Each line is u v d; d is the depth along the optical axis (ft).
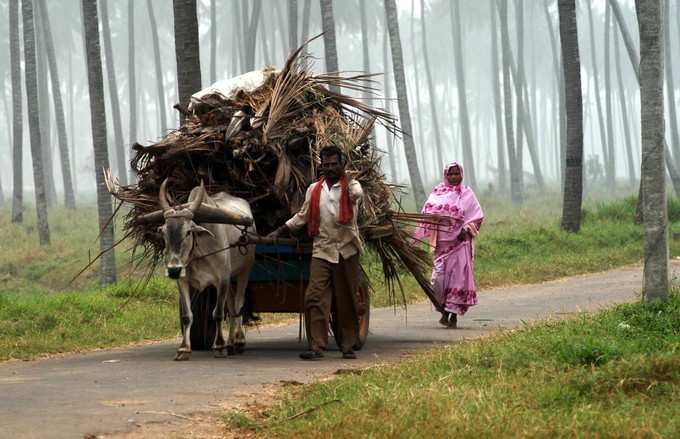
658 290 98.53
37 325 123.65
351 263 93.71
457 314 132.46
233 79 105.70
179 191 100.17
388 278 112.98
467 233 123.44
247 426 61.11
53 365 95.76
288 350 104.63
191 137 97.71
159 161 98.68
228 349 99.14
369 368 82.64
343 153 99.09
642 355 71.61
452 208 123.44
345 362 92.17
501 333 96.78
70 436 57.77
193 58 156.46
